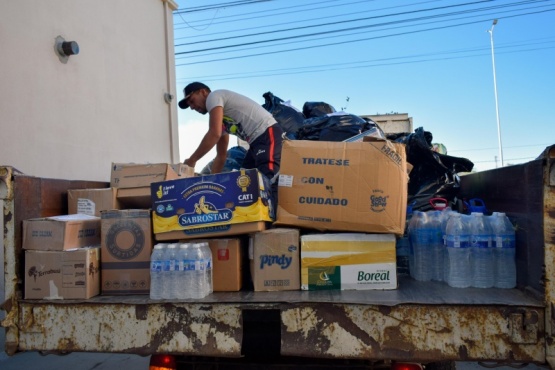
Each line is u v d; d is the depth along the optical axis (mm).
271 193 2688
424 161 3689
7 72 5723
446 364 2438
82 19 7227
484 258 2301
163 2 10133
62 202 2934
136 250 2400
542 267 1897
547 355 1846
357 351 1970
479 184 3346
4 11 5719
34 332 2207
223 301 2082
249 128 3891
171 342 2088
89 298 2266
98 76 7605
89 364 4566
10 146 5723
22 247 2332
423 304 1944
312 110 4695
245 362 2377
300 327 2016
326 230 2457
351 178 2424
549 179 1879
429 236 2549
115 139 8047
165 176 2994
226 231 2371
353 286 2320
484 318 1900
